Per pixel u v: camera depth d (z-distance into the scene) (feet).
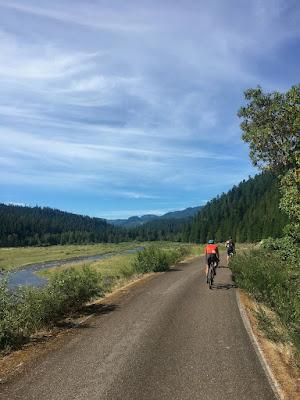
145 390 19.70
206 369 22.47
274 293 38.75
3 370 22.88
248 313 36.99
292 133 64.39
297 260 43.21
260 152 68.49
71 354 25.39
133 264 84.43
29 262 225.15
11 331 27.61
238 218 463.42
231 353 25.22
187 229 562.66
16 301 32.24
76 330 31.73
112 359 24.23
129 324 33.12
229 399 18.67
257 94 68.59
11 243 578.25
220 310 38.40
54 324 34.14
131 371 22.20
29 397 19.02
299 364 22.13
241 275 52.95
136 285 58.65
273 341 27.50
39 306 32.63
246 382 20.65
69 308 39.58
